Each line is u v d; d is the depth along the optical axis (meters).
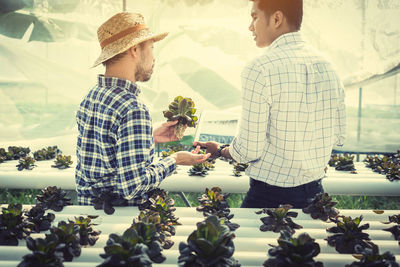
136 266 1.08
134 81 1.75
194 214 1.70
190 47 4.46
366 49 4.21
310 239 1.18
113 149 1.58
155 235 1.25
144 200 1.70
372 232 1.52
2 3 4.13
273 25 1.67
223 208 1.64
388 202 3.91
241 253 1.33
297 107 1.57
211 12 4.39
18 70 4.40
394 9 4.11
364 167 2.83
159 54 4.44
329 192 2.38
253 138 1.61
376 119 4.29
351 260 1.27
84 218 1.44
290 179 1.68
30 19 4.29
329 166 2.87
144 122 1.54
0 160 2.87
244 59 4.50
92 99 1.62
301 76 1.58
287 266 1.15
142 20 1.71
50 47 4.40
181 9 4.38
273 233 1.50
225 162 2.91
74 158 3.06
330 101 1.65
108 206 1.64
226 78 4.55
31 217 1.50
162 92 4.54
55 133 4.57
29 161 2.66
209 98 4.59
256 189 1.77
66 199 1.73
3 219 1.40
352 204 3.78
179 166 2.71
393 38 4.16
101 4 4.36
